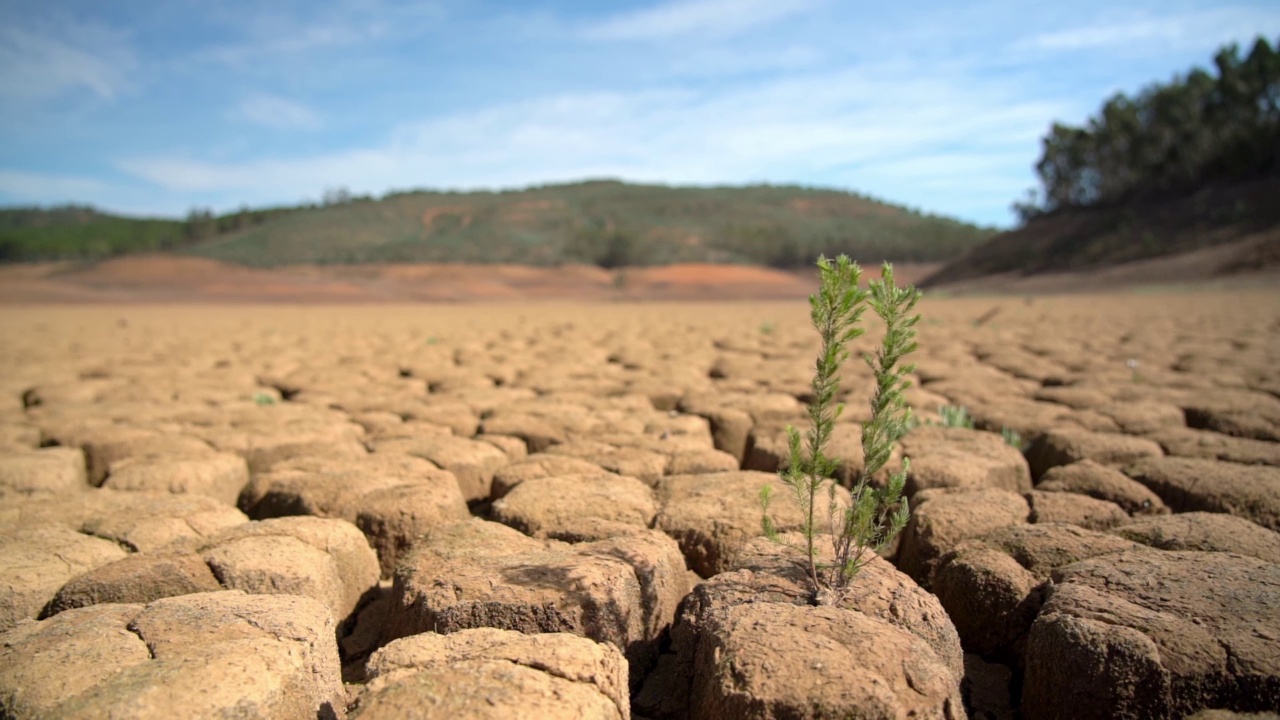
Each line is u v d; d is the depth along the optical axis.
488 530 3.67
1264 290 36.09
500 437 5.97
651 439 5.73
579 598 2.93
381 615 3.61
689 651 2.96
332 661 2.73
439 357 13.09
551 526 3.92
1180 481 4.38
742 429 6.63
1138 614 2.69
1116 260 53.72
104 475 5.68
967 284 60.75
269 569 3.29
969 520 3.83
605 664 2.46
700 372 10.25
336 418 6.91
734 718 2.30
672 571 3.40
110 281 60.97
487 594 2.96
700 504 4.03
